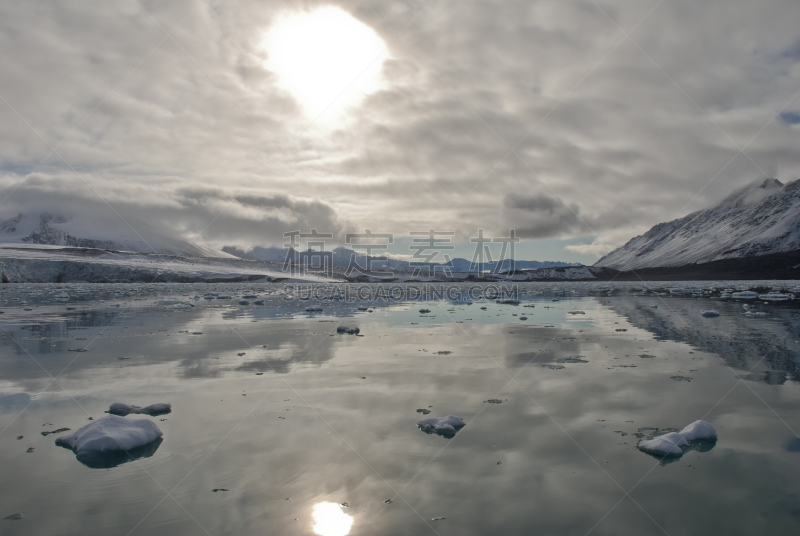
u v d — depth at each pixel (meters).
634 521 4.81
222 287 72.56
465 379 10.04
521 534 4.58
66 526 4.73
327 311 26.81
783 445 6.61
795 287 56.94
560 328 18.28
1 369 10.95
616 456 6.27
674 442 6.47
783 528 4.68
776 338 15.16
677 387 9.34
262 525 4.74
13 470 5.91
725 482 5.59
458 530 4.64
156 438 6.82
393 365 11.41
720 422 7.48
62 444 6.70
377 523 4.76
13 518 4.88
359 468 5.91
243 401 8.52
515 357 12.38
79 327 18.55
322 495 5.30
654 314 23.75
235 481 5.61
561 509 5.02
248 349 13.52
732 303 31.03
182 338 15.58
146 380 9.96
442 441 6.73
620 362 11.66
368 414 7.84
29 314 24.08
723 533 4.61
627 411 7.98
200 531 4.64
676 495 5.31
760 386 9.38
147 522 4.79
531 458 6.20
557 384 9.62
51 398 8.79
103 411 8.09
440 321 21.12
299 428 7.21
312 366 11.29
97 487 5.48
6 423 7.55
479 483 5.55
